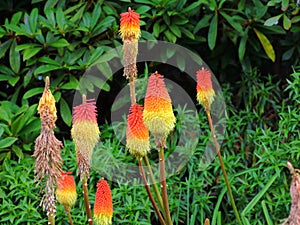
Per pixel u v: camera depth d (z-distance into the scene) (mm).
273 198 2494
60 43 2668
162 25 2820
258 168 2537
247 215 2498
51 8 2748
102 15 2795
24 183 2432
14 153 2660
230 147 2734
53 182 1817
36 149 1796
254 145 2766
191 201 2568
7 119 2594
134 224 2400
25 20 2711
